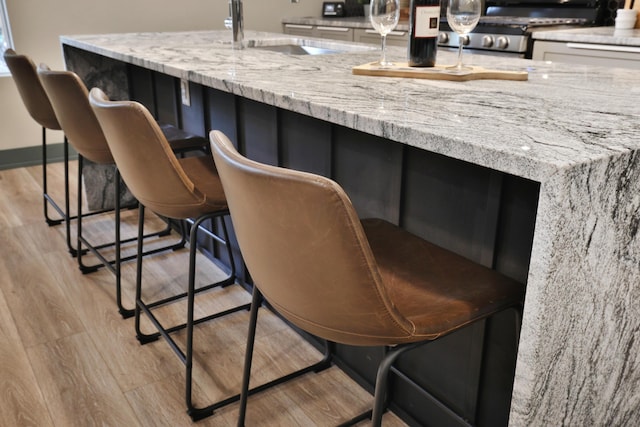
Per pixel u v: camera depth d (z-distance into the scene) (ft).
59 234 9.97
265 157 6.95
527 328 2.88
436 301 3.51
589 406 3.42
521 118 3.52
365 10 16.66
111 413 5.64
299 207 2.77
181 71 5.85
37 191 12.13
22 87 9.02
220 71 5.65
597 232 2.84
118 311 7.48
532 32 11.16
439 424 5.25
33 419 5.54
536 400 3.03
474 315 3.38
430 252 4.18
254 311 4.41
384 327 3.04
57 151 14.16
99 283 8.25
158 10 14.55
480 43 11.93
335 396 5.91
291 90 4.50
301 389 6.01
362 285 2.88
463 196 4.47
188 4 14.96
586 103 4.04
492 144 2.88
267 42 9.94
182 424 5.51
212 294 7.93
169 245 9.51
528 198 3.99
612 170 2.73
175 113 8.97
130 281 8.30
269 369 6.32
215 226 8.71
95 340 6.86
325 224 2.74
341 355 6.34
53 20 13.30
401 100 4.11
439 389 5.17
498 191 4.13
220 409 5.71
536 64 6.19
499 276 3.83
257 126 6.94
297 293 3.14
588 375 3.28
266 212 2.93
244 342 6.85
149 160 4.88
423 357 5.27
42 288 8.08
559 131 3.18
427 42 5.39
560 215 2.61
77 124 6.90
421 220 4.92
